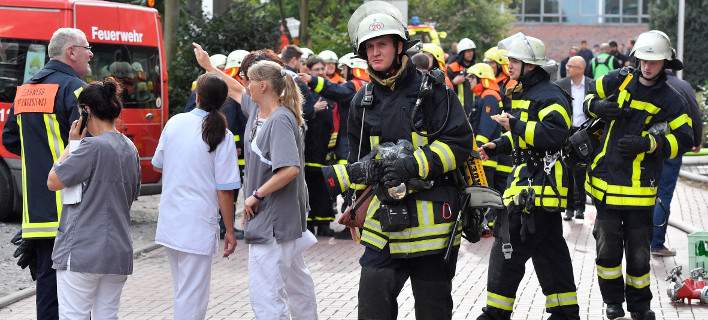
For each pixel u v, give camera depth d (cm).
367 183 576
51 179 648
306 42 2664
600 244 794
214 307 889
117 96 666
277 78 685
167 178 701
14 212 1438
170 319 848
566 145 719
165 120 1448
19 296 938
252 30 1862
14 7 1373
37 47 1371
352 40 586
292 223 687
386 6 582
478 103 1244
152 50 1441
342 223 594
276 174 672
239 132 1197
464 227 588
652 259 1107
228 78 770
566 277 734
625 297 807
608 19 6906
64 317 656
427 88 568
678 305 872
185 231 696
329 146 1295
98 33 1387
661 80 773
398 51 578
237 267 1084
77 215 652
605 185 782
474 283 983
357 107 592
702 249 918
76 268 648
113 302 673
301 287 726
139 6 1442
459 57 1527
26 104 712
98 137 657
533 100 714
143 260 1134
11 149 740
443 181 583
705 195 1703
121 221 661
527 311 857
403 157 561
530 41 716
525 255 730
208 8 2047
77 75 727
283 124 676
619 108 770
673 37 4272
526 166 723
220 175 702
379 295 578
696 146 1030
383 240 579
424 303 588
